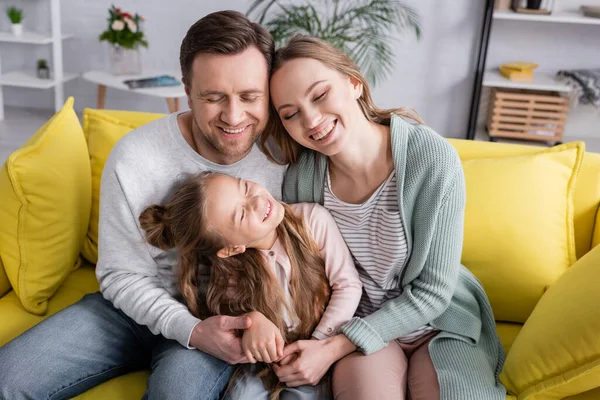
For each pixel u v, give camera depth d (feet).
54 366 4.21
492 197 5.16
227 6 13.25
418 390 4.33
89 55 14.06
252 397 4.28
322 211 4.84
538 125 12.09
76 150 5.42
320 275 4.73
